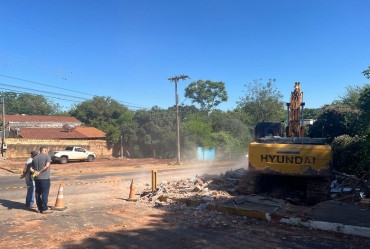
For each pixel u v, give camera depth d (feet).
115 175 66.39
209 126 137.80
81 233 21.89
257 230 22.27
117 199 35.55
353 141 42.93
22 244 19.54
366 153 37.83
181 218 25.75
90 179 57.62
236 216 25.94
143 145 141.28
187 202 30.45
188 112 164.86
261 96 162.81
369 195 30.01
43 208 28.07
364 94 39.55
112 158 129.29
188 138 128.88
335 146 44.93
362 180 34.50
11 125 146.00
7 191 41.22
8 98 238.07
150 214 27.43
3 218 26.20
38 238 20.77
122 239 20.54
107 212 28.48
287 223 23.63
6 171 73.92
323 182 30.78
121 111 203.10
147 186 46.44
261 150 31.27
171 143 132.46
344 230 21.40
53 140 119.75
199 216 26.13
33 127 149.59
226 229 22.57
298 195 33.60
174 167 94.79
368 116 38.86
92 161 111.34
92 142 133.69
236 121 147.84
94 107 202.28
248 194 32.89
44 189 28.12
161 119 136.77
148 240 20.30
